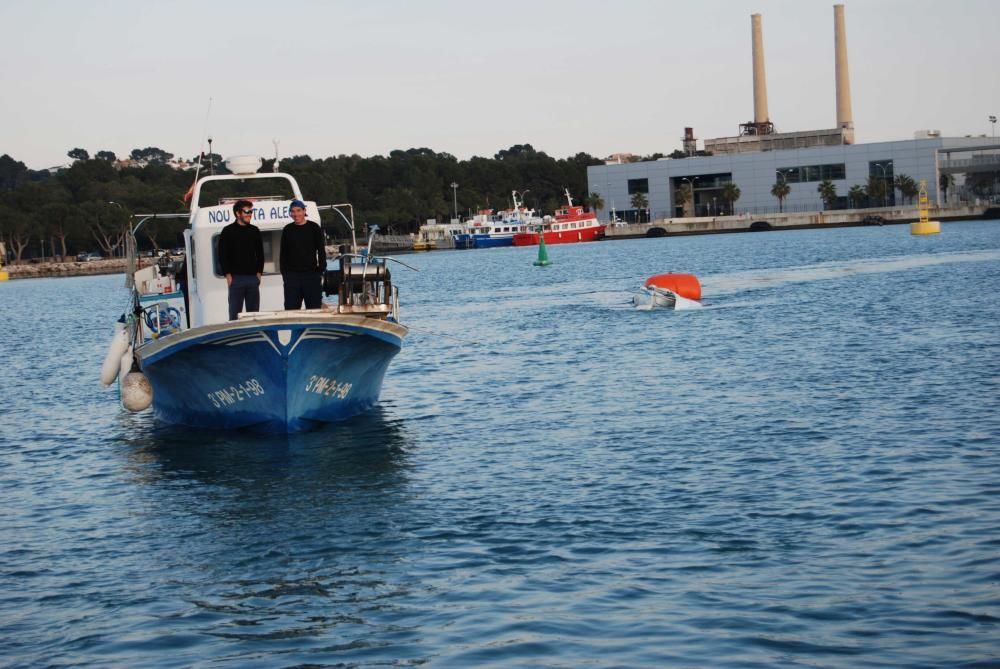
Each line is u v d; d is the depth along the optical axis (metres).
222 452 20.00
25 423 25.50
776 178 178.25
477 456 18.75
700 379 26.23
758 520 13.88
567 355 32.72
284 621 11.28
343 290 20.19
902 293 48.25
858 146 171.62
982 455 16.64
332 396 21.36
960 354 27.59
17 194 175.12
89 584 12.76
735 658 9.84
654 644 10.22
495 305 57.03
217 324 18.94
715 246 128.00
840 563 12.12
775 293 52.94
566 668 9.80
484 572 12.45
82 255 171.12
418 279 93.56
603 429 20.64
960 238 105.69
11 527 15.62
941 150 167.00
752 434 19.25
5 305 88.38
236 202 20.94
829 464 16.64
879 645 9.95
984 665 9.44
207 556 13.67
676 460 17.55
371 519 14.93
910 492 14.78
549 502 15.33
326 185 178.75
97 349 44.62
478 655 10.17
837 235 137.75
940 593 11.07
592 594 11.56
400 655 10.27
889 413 20.39
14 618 11.70
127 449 21.12
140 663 10.35
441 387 27.34
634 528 13.83
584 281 75.00
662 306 47.31
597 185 191.25
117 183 185.88
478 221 174.88
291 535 14.37
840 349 30.23
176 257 25.91
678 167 184.00
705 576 11.93
